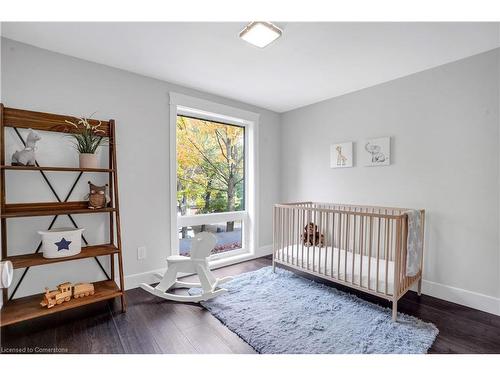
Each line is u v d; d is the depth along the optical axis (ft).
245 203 11.98
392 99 8.69
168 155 9.04
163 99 8.87
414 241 7.00
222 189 11.18
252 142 11.64
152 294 7.90
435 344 5.49
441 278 7.63
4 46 6.19
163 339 5.65
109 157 7.66
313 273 8.38
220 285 8.50
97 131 7.29
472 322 6.34
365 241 9.21
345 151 10.00
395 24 5.60
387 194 8.85
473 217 7.03
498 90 6.57
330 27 5.72
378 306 7.09
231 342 5.58
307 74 8.27
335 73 8.17
